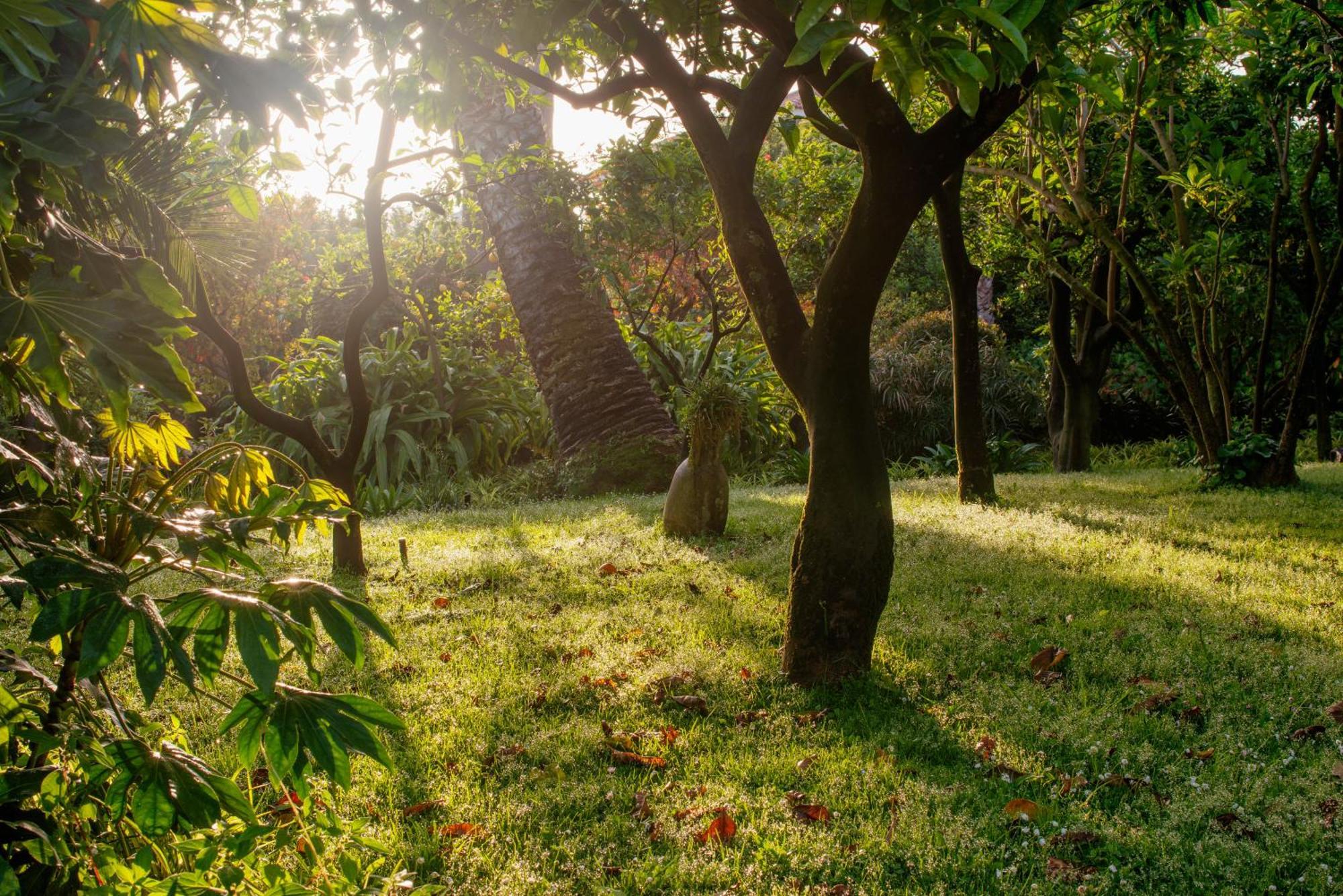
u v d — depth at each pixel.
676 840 3.04
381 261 6.81
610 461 12.60
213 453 2.15
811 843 2.99
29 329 1.51
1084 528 8.02
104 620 1.57
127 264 1.68
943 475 16.39
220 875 1.99
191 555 1.83
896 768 3.52
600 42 5.57
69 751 1.95
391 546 8.40
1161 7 6.70
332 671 4.71
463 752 3.77
